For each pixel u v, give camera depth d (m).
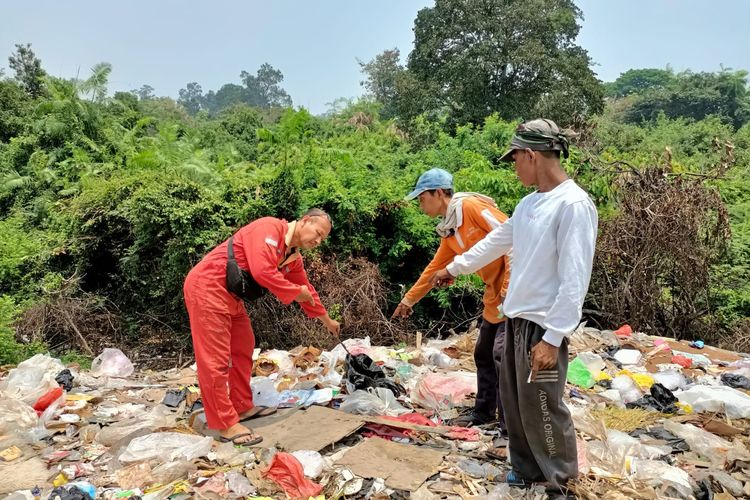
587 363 5.23
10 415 3.95
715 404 4.25
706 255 8.22
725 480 3.19
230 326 3.67
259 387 4.34
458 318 9.73
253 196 9.88
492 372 3.88
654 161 8.90
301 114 12.02
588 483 2.99
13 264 10.41
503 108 25.75
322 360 5.66
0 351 7.17
